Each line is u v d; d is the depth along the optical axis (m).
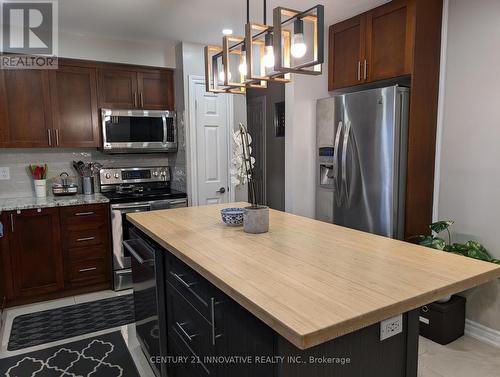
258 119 5.12
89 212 3.33
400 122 2.63
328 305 1.02
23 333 2.69
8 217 3.01
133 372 2.23
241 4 2.71
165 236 1.84
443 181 2.76
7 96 3.18
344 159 2.98
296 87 3.28
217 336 1.41
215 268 1.34
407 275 1.25
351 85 3.14
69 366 2.29
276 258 1.46
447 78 2.69
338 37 3.23
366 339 1.21
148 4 2.70
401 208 2.73
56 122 3.39
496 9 2.36
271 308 1.00
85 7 2.75
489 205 2.48
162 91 3.90
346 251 1.55
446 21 2.67
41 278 3.19
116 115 3.60
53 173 3.69
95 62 3.53
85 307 3.12
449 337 2.51
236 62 3.08
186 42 3.69
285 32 1.61
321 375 1.12
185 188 3.87
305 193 3.45
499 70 2.37
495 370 2.22
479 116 2.50
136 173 4.04
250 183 1.94
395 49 2.72
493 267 1.32
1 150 3.45
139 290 2.30
